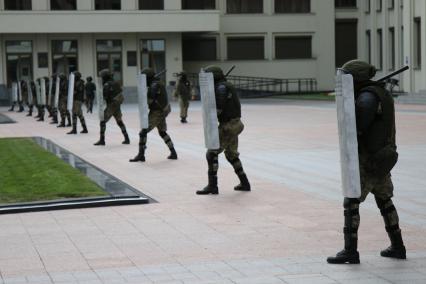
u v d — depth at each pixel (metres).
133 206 11.62
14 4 55.94
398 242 8.01
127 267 7.84
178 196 12.52
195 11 57.62
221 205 11.57
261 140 22.92
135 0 57.34
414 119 30.41
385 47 56.44
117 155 19.33
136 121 33.94
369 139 7.66
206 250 8.57
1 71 56.66
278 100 54.88
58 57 57.75
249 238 9.17
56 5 56.50
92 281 7.30
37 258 8.33
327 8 64.56
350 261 7.78
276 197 12.27
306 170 15.75
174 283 7.17
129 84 58.69
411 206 11.25
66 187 13.16
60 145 22.55
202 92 12.37
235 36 63.50
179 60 59.16
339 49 66.00
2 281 7.36
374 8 59.81
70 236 9.46
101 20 56.56
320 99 53.69
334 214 10.68
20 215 10.98
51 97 33.41
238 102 12.55
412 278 7.20
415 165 16.14
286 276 7.34
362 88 7.71
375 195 8.03
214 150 12.56
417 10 47.53
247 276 7.37
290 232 9.48
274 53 64.38
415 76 48.16
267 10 63.91
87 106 42.38
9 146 21.95
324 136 23.98
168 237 9.31
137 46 58.59
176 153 18.64
